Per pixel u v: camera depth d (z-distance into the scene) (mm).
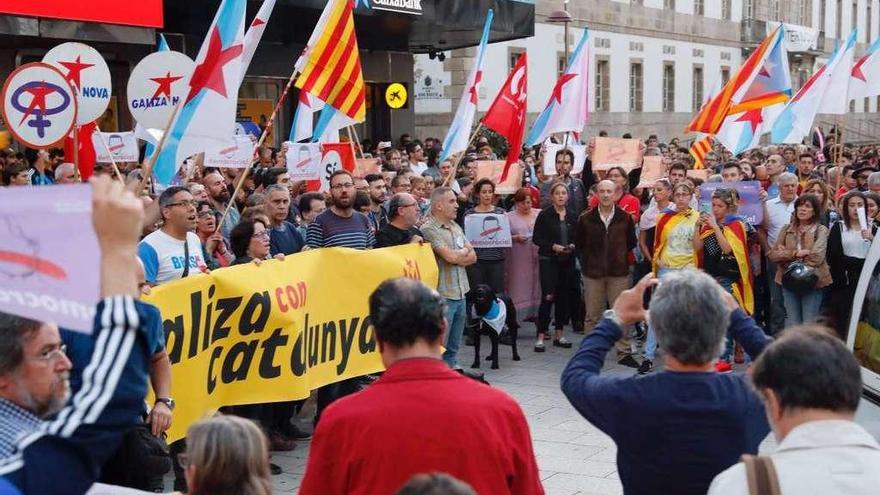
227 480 3627
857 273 10789
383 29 21734
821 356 2924
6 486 2576
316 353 8070
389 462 3461
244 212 9398
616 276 11641
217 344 7172
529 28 22594
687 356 3598
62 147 14961
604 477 7566
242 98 23344
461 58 29703
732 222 10812
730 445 3566
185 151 8188
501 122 12336
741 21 48719
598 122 37344
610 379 3742
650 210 12570
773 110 17141
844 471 2809
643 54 40375
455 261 9883
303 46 23984
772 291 11891
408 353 3629
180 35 20094
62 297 2379
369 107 26984
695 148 20375
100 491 3959
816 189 12234
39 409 3035
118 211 2600
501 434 3553
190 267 7387
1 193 2398
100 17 13883
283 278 7668
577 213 14359
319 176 12312
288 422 8531
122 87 18578
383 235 9719
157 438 5504
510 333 11586
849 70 15156
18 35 13352
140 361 2666
